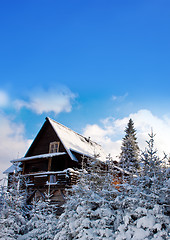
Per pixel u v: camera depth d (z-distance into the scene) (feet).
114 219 30.66
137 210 27.73
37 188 63.10
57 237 32.63
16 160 70.90
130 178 35.96
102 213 30.86
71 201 35.50
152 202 28.78
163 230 25.55
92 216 32.01
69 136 77.51
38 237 37.04
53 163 73.72
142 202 28.73
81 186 36.91
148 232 25.98
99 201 31.71
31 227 40.32
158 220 26.53
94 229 30.04
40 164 76.23
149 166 33.09
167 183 29.01
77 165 67.67
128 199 29.01
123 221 29.89
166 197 28.99
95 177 38.17
